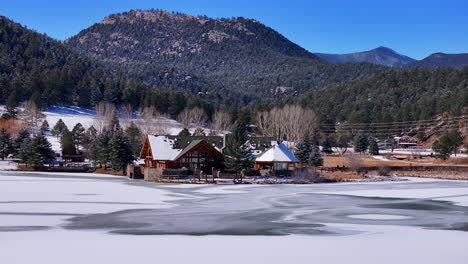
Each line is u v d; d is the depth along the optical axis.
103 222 36.16
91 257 25.66
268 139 102.12
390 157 147.75
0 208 42.12
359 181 88.00
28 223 35.12
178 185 70.44
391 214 42.84
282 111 175.25
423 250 28.23
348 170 103.50
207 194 58.06
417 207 48.19
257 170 86.31
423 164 128.88
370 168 105.31
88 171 103.00
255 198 54.38
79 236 30.81
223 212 42.56
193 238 30.80
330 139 170.25
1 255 25.73
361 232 33.69
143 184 71.00
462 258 26.53
